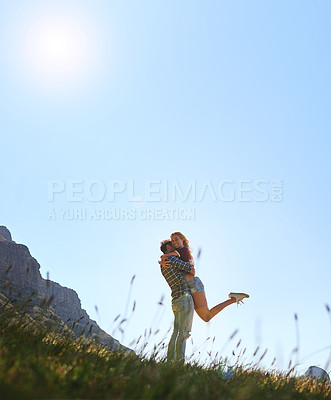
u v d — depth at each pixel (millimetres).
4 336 4363
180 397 3439
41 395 2705
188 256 7859
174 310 7449
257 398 3887
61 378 3537
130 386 3518
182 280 7500
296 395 5094
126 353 4773
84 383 3516
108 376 3738
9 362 3361
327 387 5461
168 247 7938
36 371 3525
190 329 7367
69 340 4770
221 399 3586
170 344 7184
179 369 5004
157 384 3436
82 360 4191
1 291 4434
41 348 4426
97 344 4793
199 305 7527
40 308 4691
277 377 5441
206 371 5211
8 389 2633
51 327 4754
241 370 5211
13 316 4586
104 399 3125
